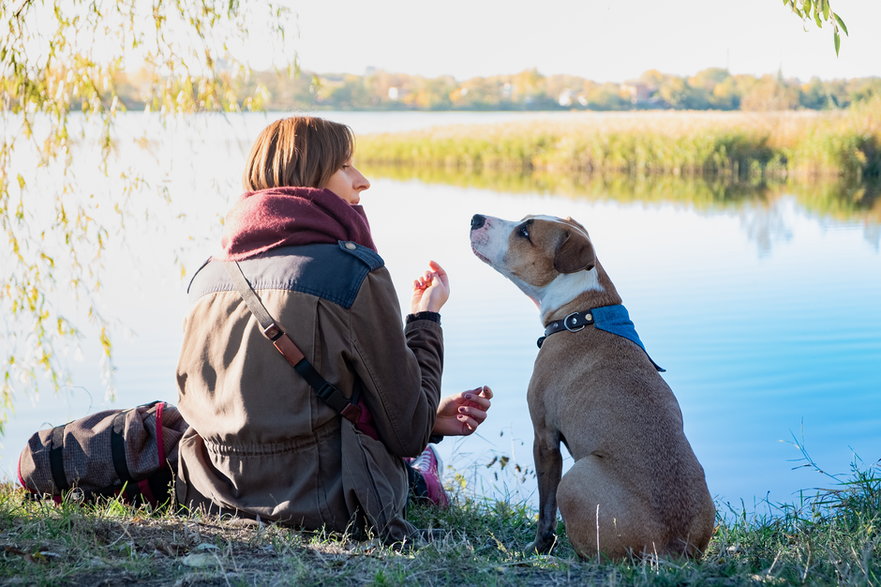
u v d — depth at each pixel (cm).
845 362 754
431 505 392
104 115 550
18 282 532
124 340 816
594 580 275
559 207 1931
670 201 2094
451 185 2580
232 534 304
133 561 270
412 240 1384
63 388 689
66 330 564
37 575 256
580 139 3250
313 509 311
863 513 395
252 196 332
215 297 322
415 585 262
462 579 274
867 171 2786
